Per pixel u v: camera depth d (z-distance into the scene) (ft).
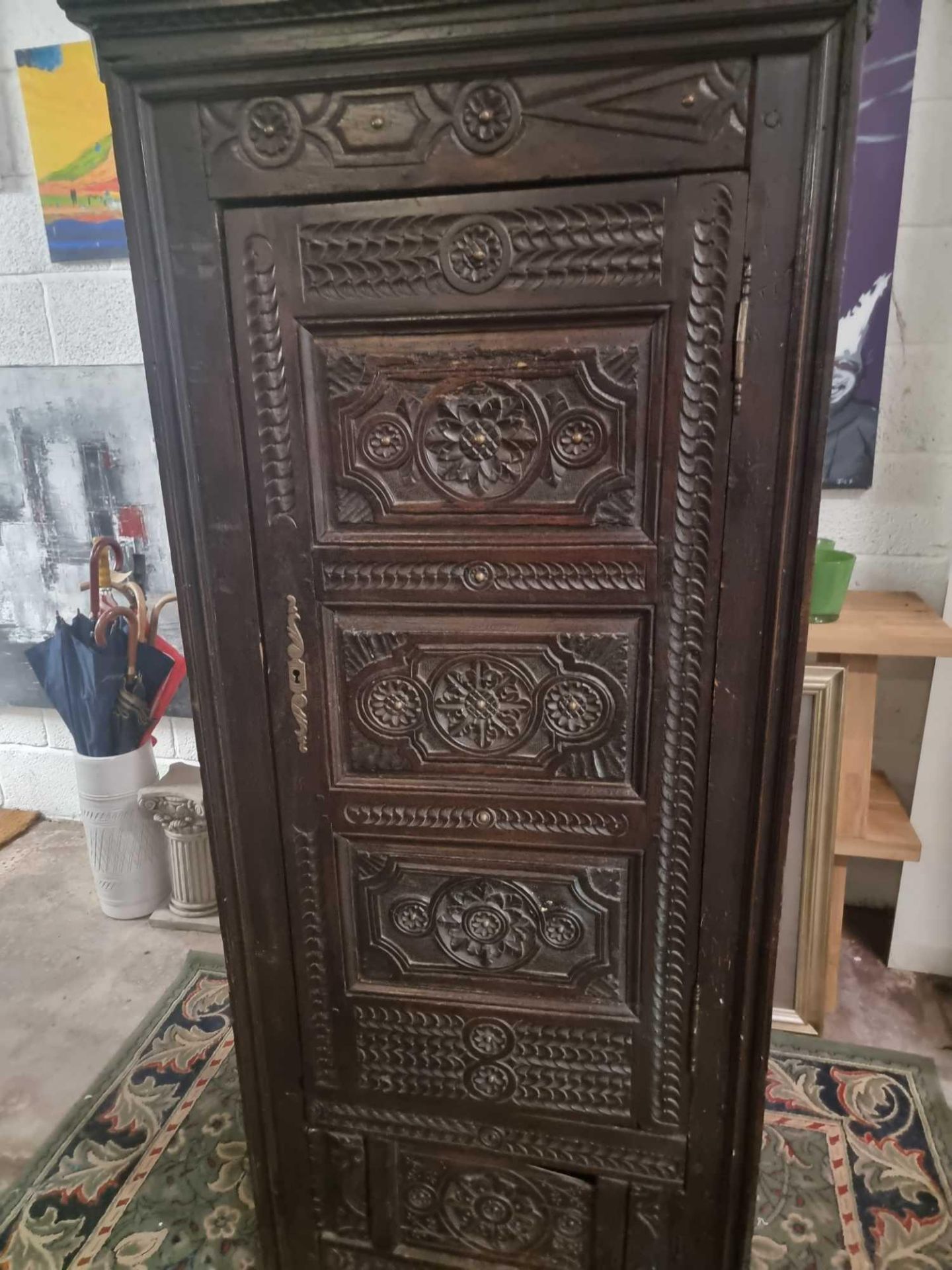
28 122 6.14
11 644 7.63
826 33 2.27
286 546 2.98
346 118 2.55
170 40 2.52
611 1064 3.42
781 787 2.95
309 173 2.61
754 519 2.71
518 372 2.71
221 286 2.75
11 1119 5.06
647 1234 3.61
